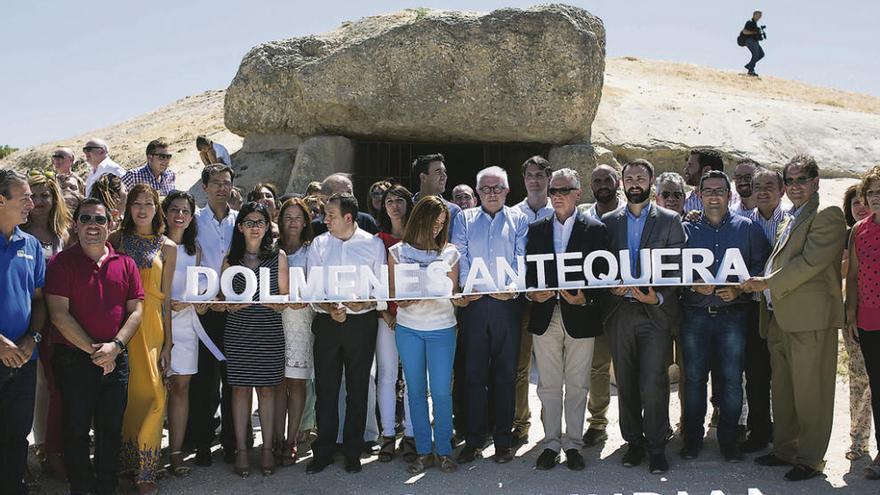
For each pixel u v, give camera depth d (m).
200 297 5.99
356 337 6.07
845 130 15.98
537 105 12.62
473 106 12.68
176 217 6.15
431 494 5.66
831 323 5.86
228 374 6.05
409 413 6.33
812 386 5.82
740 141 14.98
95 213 5.46
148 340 5.79
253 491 5.77
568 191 6.17
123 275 5.57
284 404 6.41
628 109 15.52
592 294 6.18
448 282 6.04
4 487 5.26
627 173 6.18
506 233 6.36
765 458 6.13
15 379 5.23
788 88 23.05
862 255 5.77
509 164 14.21
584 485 5.77
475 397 6.27
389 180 7.65
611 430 7.08
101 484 5.54
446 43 12.59
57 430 5.94
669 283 5.95
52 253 6.18
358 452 6.15
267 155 13.93
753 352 6.40
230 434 6.38
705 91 19.62
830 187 14.36
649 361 6.02
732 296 6.02
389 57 12.72
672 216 6.13
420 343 6.16
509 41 12.54
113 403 5.54
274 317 6.09
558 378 6.24
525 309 6.53
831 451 6.37
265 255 6.18
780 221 6.48
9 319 5.17
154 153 9.04
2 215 5.21
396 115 12.83
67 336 5.34
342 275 6.00
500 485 5.80
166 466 6.23
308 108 13.16
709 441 6.76
